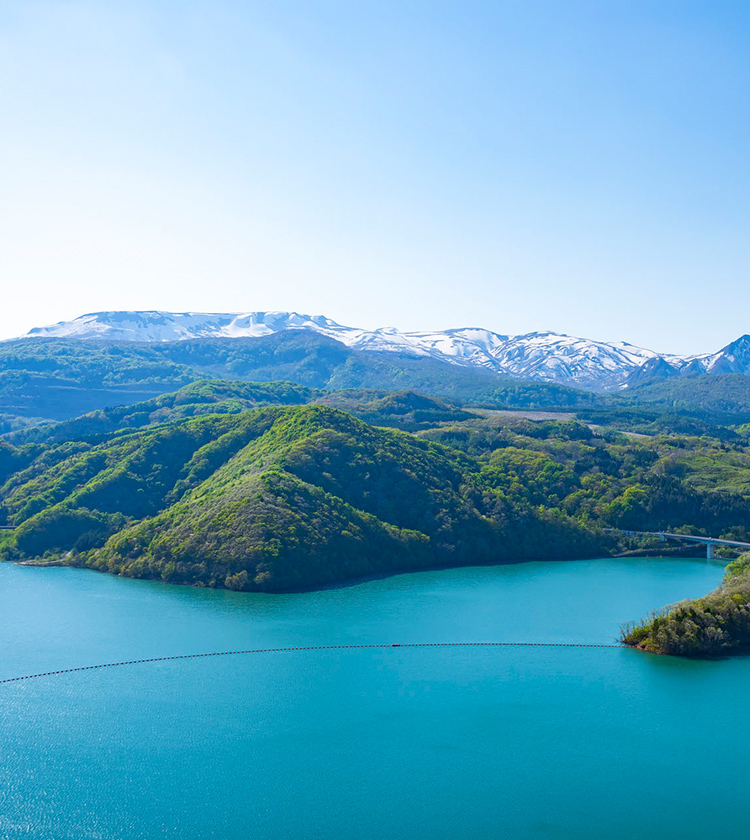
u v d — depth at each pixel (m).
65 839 123.44
